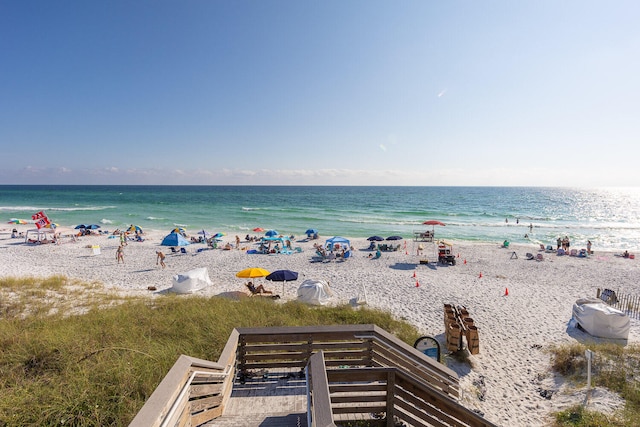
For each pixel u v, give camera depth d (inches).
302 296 636.1
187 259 1066.1
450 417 171.9
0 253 1107.3
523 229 1795.0
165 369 230.5
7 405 171.8
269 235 1282.0
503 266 983.0
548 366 402.6
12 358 240.5
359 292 717.9
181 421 146.1
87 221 1978.3
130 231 1493.6
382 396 170.1
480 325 538.6
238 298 650.2
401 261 1048.2
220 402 194.2
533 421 298.2
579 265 998.4
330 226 1854.1
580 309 530.6
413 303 644.1
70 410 172.9
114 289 684.1
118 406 181.0
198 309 458.9
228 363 204.1
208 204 3388.3
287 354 236.8
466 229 1780.3
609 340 484.4
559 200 4311.0
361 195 5369.1
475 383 365.1
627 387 327.0
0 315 408.5
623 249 1316.4
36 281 641.0
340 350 248.5
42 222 1306.6
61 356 244.8
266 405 206.2
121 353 250.2
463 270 936.3
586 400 316.2
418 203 3646.7
